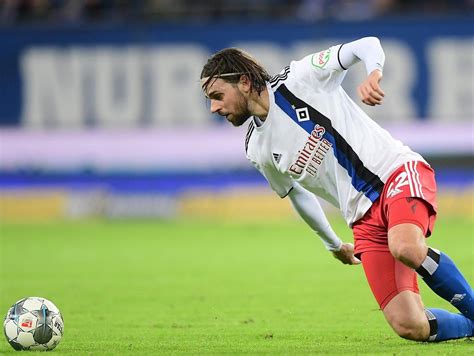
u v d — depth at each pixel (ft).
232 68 71.72
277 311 104.99
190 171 240.73
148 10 259.39
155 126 239.91
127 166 243.60
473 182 225.56
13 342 74.84
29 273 149.79
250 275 142.82
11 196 248.52
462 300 72.64
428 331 71.10
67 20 259.60
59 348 78.48
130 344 81.61
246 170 238.89
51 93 243.60
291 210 239.09
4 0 262.88
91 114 242.58
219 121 237.86
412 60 226.79
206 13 255.70
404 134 227.20
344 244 80.48
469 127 224.94
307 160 72.95
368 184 71.31
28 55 243.81
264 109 72.54
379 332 87.20
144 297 120.06
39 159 246.27
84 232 222.48
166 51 238.68
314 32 231.71
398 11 249.14
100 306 111.96
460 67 224.94
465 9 247.70
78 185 246.06
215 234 213.66
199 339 84.64
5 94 245.24
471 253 160.15
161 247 188.34
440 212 227.61
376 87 66.80
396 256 67.41
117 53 240.73
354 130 71.72
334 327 91.66
